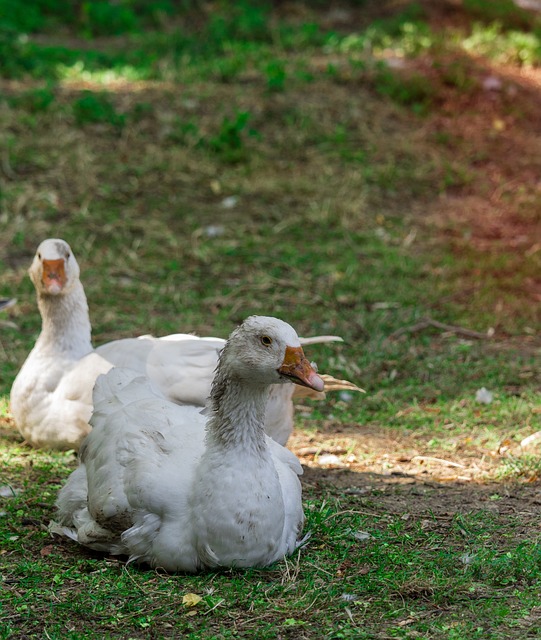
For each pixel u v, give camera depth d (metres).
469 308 12.23
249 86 18.05
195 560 5.82
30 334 11.44
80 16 22.00
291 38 20.38
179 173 15.48
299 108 17.33
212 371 8.00
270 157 16.17
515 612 5.48
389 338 11.34
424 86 18.34
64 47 19.61
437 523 6.86
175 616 5.44
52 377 8.55
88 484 6.25
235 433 5.76
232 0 22.59
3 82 17.78
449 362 10.73
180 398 7.94
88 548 6.39
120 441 6.14
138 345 8.34
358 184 15.51
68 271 8.68
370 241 14.12
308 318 11.94
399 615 5.45
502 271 13.34
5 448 8.66
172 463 5.94
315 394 8.46
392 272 13.23
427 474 8.00
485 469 8.07
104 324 11.54
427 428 9.12
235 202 14.93
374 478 7.91
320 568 6.04
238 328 5.88
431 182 15.88
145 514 5.86
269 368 5.72
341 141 16.61
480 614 5.43
